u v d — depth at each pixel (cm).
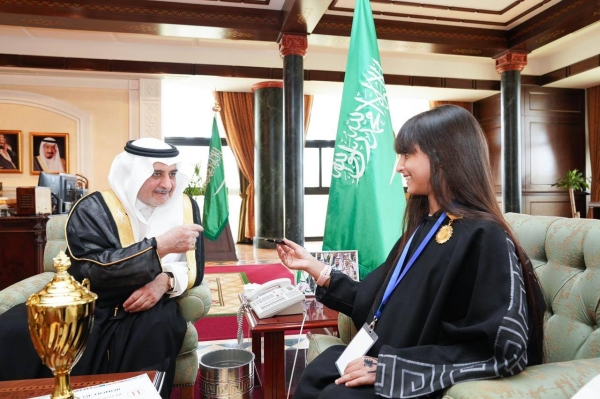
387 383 102
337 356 149
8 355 166
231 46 775
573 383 95
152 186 202
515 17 646
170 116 923
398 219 208
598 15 569
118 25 584
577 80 846
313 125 1008
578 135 924
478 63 880
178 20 583
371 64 211
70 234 190
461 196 123
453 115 126
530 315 112
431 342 113
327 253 202
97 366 175
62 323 97
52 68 727
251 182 918
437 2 597
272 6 594
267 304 189
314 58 814
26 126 761
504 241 110
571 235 137
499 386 93
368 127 206
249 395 176
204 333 354
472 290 113
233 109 910
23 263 422
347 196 210
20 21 569
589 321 126
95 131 782
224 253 718
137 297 186
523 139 899
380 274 154
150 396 110
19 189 421
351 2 590
